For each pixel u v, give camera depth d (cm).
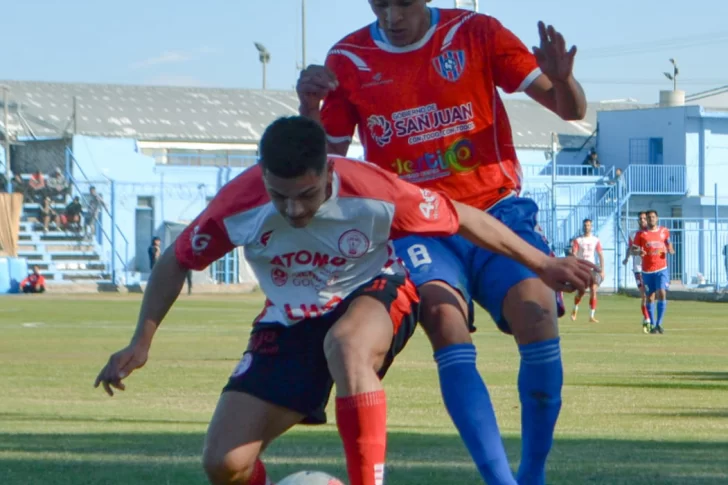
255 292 7694
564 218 8769
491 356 2641
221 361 2420
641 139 9681
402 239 915
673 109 9512
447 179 948
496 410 1570
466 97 940
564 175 9269
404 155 950
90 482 952
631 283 9044
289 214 712
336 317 775
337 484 684
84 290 7300
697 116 9438
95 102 9231
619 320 4603
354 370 714
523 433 930
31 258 7406
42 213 7600
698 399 1727
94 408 1584
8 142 7706
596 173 9488
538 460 926
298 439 1271
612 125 9850
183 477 977
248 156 8956
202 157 8806
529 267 818
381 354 754
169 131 8956
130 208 7956
